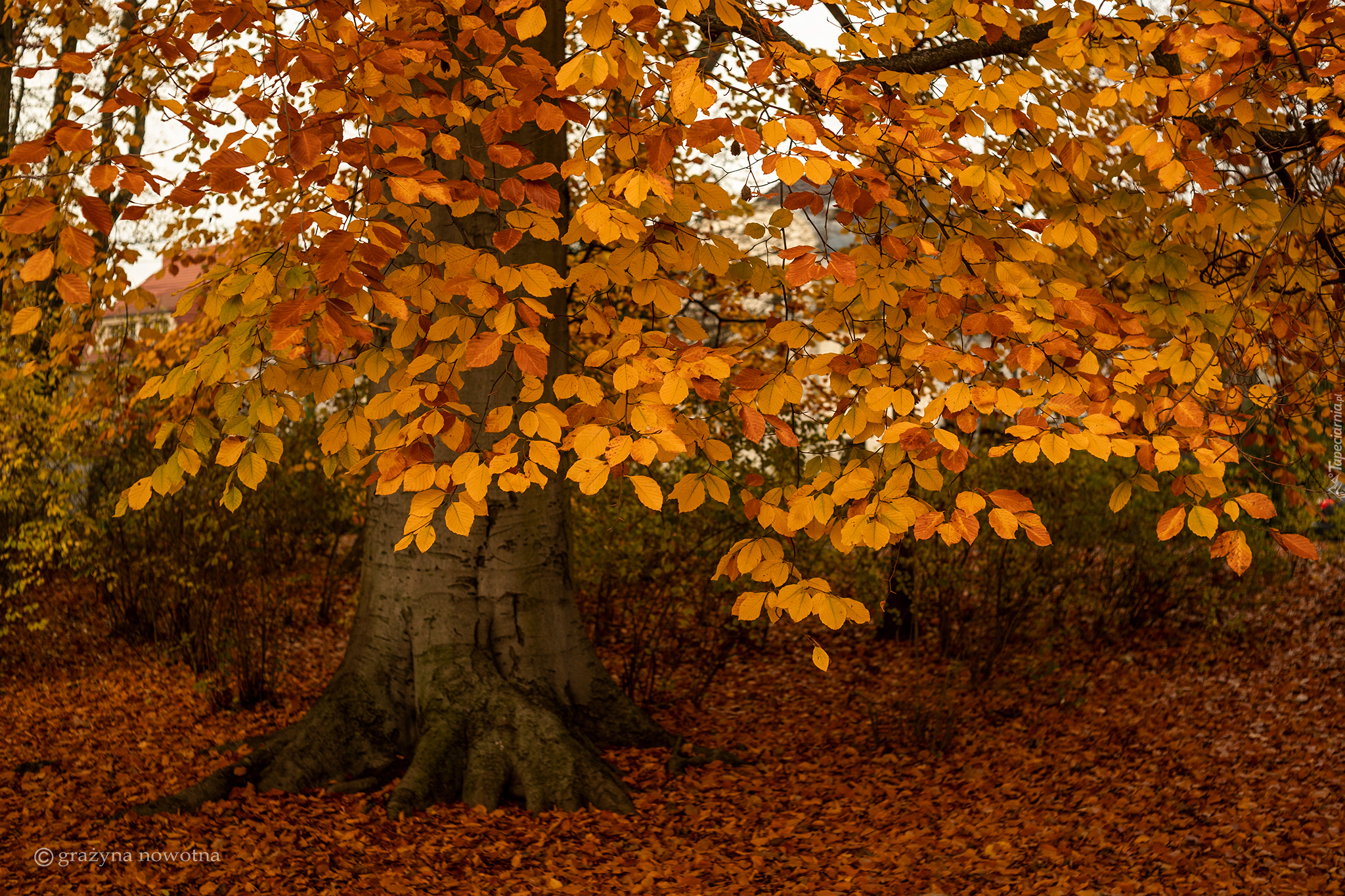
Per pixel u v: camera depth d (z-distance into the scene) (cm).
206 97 254
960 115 301
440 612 507
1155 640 840
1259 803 509
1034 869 430
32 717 627
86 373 677
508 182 240
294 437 835
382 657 513
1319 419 439
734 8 276
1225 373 331
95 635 806
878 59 401
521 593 518
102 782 498
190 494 702
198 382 259
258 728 611
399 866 408
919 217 293
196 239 758
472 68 343
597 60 227
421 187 230
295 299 228
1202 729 641
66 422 637
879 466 260
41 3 626
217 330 564
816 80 255
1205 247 378
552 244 489
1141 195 290
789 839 462
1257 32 273
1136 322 276
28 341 635
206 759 530
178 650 741
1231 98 269
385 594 518
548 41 484
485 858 420
